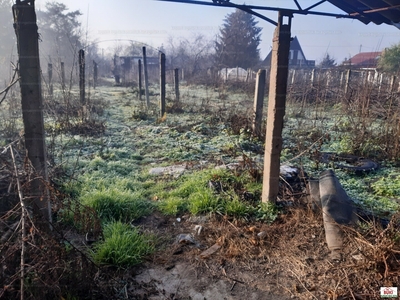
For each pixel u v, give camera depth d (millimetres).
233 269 3113
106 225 3639
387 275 2758
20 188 2250
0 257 2178
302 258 3234
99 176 5215
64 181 4543
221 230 3758
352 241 3219
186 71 29406
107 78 34656
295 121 10492
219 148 7336
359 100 9211
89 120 8711
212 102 14898
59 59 9406
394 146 6762
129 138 8211
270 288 2857
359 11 3998
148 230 3773
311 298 2707
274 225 3830
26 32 2664
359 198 4699
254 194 4480
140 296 2725
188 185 4797
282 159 6484
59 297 2363
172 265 3152
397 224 3283
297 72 19516
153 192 4875
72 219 3680
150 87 23000
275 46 3701
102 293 2645
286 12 3582
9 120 6570
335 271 2973
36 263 2111
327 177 4219
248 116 8969
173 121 10398
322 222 3756
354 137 7590
